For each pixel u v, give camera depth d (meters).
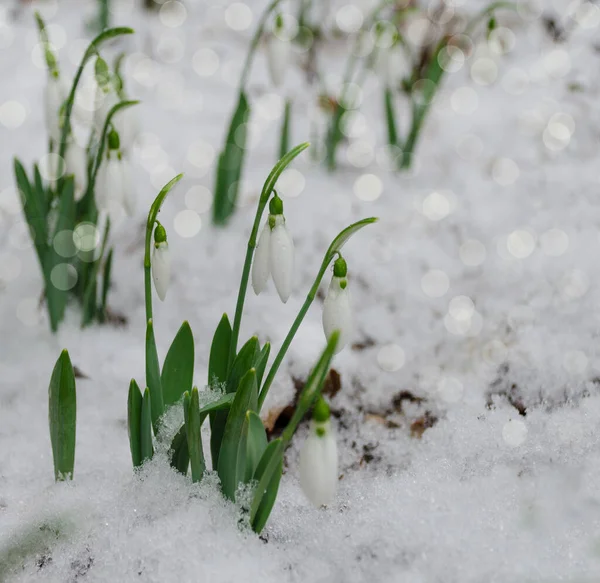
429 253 0.53
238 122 0.53
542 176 0.58
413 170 0.62
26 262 0.54
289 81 0.75
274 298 0.50
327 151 0.62
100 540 0.37
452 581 0.35
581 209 0.54
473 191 0.58
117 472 0.39
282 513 0.38
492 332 0.47
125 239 0.54
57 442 0.37
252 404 0.35
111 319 0.49
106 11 0.77
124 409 0.43
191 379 0.37
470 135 0.65
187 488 0.37
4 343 0.48
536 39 0.75
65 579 0.36
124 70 0.76
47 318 0.49
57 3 0.86
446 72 0.74
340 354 0.47
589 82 0.67
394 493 0.38
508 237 0.53
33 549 0.36
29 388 0.45
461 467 0.39
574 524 0.36
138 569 0.35
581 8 0.76
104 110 0.43
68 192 0.44
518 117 0.66
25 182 0.45
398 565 0.35
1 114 0.68
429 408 0.44
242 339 0.48
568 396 0.43
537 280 0.50
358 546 0.36
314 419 0.31
